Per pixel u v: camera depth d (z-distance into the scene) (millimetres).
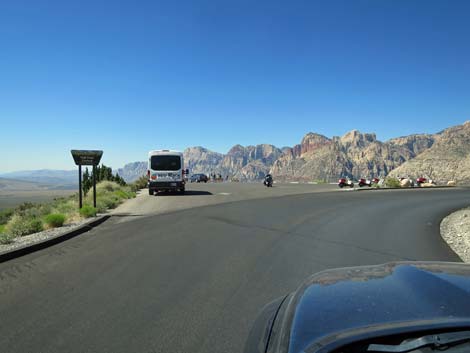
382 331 1814
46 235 11102
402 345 1761
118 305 5367
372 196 26078
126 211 17797
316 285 2686
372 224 13289
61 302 5512
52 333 4465
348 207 18844
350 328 1928
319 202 21297
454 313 1879
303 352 1868
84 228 12414
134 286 6234
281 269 7246
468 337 1747
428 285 2256
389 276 2600
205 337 4320
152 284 6336
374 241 10164
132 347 4094
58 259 8258
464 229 12680
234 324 4676
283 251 8844
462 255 8758
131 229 12352
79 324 4711
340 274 2906
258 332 2783
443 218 15586
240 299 5574
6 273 7152
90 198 21719
